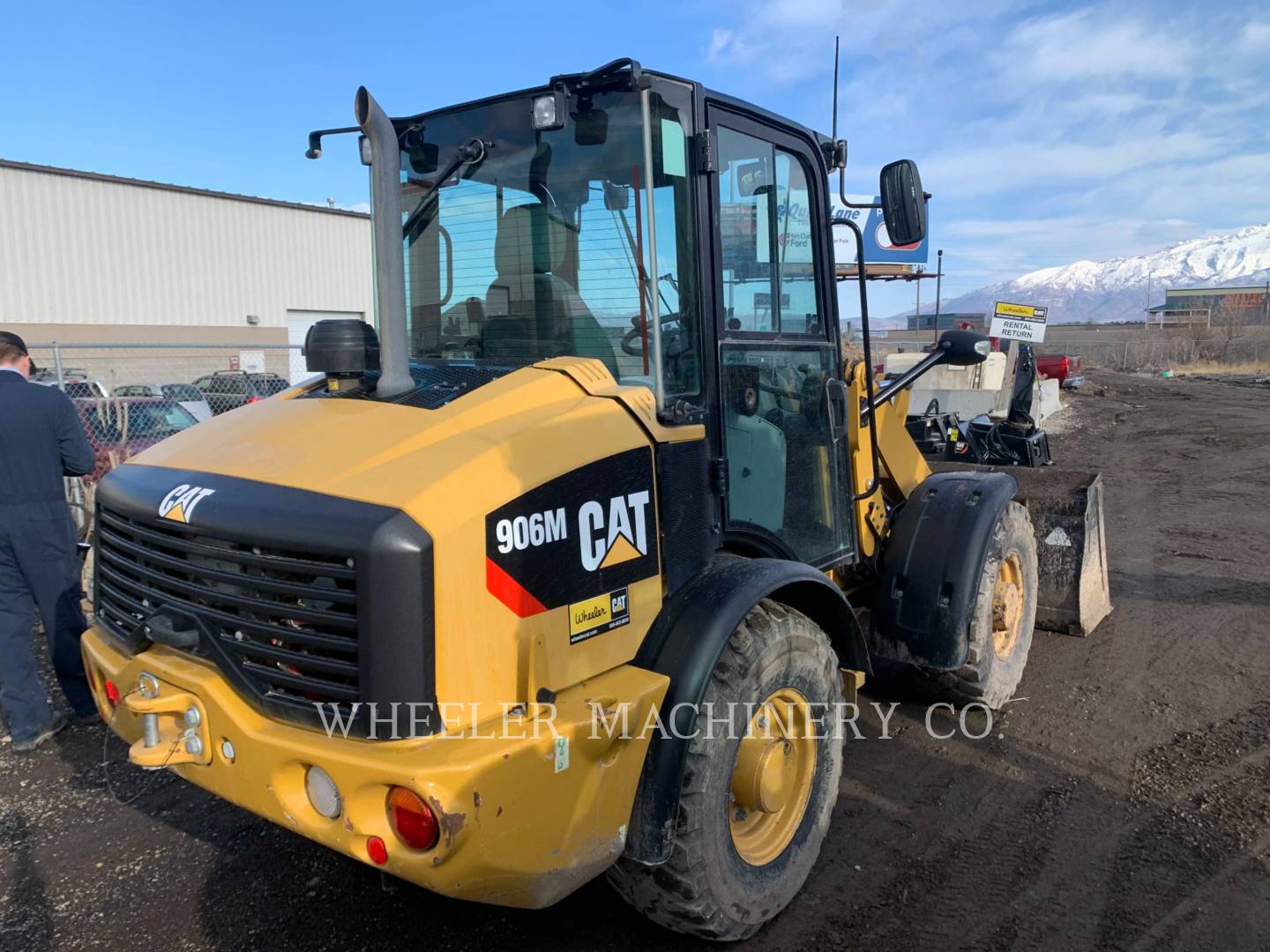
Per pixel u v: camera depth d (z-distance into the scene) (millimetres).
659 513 2629
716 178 2891
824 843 3395
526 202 2971
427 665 2053
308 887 3189
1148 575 6969
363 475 2203
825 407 3596
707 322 2852
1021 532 4508
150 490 2547
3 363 4180
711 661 2527
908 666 5086
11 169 21969
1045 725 4367
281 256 27094
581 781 2232
